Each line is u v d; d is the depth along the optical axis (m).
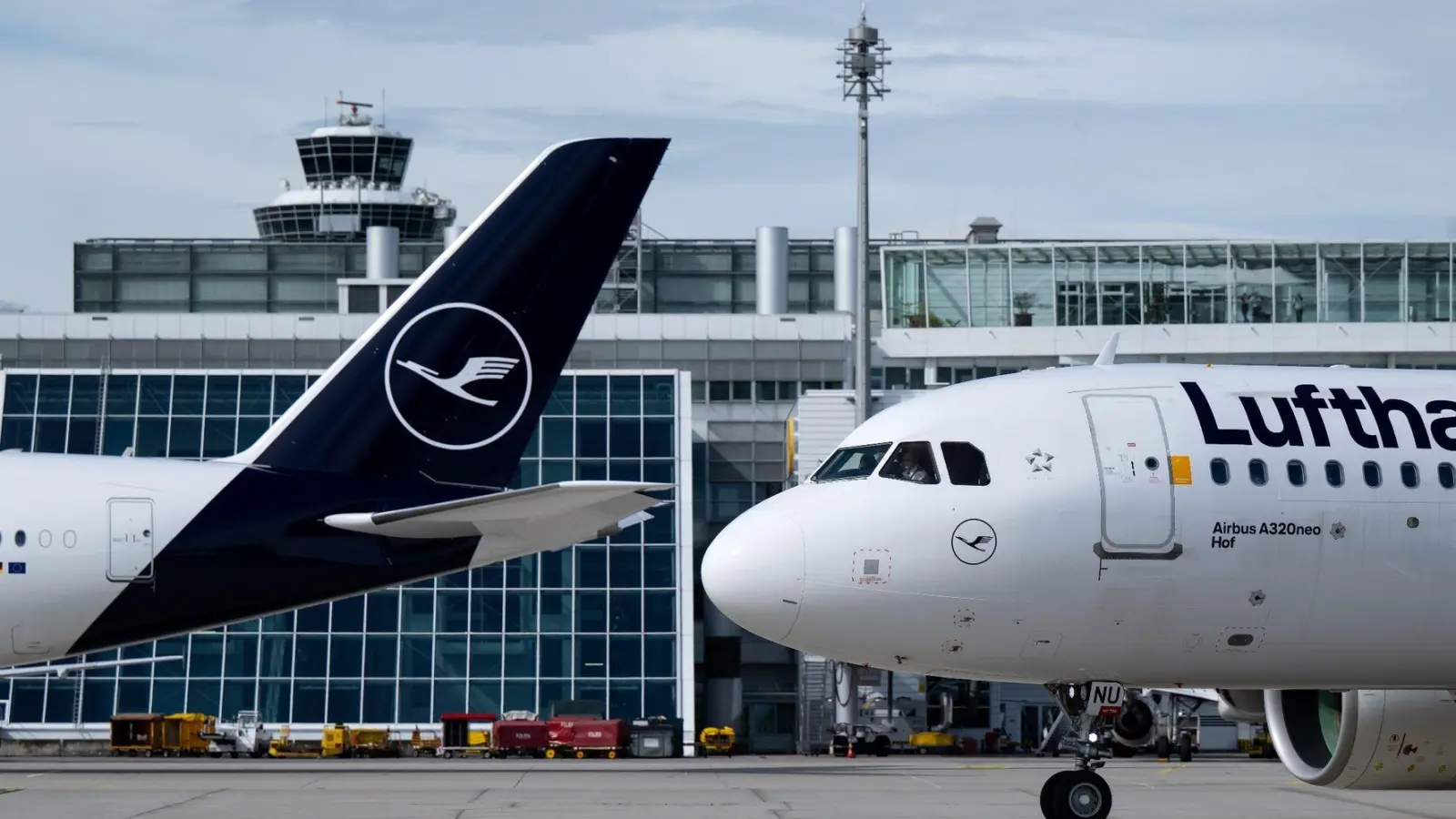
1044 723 148.75
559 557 136.25
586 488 57.44
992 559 43.03
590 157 64.06
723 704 159.38
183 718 119.12
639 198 64.75
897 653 43.91
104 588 61.56
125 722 118.88
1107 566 43.16
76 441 142.12
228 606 62.41
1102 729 44.81
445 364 63.47
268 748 122.12
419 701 130.00
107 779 68.19
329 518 62.31
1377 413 45.50
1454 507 44.59
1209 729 135.38
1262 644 44.16
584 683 132.00
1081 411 44.66
